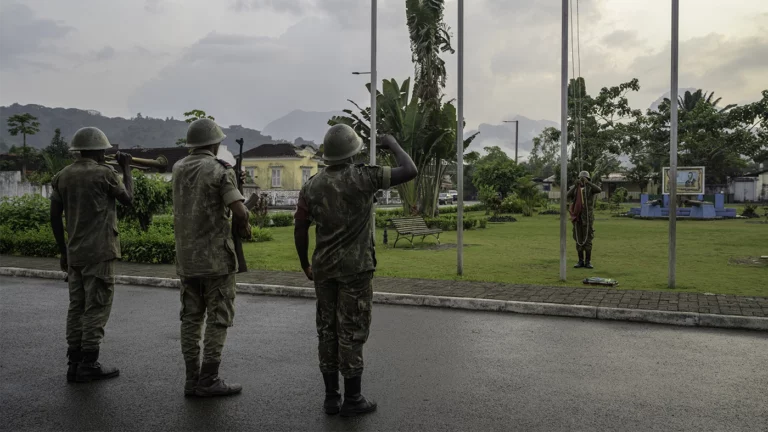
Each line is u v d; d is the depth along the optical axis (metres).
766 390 4.30
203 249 4.12
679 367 4.87
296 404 4.06
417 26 25.59
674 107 8.37
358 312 3.82
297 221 3.93
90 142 4.69
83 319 4.54
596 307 6.80
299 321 6.67
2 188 34.16
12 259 11.90
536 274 10.05
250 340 5.80
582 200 10.74
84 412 3.90
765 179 61.78
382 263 11.73
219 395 4.20
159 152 50.97
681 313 6.44
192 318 4.23
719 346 5.53
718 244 15.58
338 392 3.96
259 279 9.18
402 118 23.48
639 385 4.41
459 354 5.27
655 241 16.61
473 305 7.32
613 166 46.12
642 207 30.62
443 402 4.07
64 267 4.79
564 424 3.68
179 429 3.62
